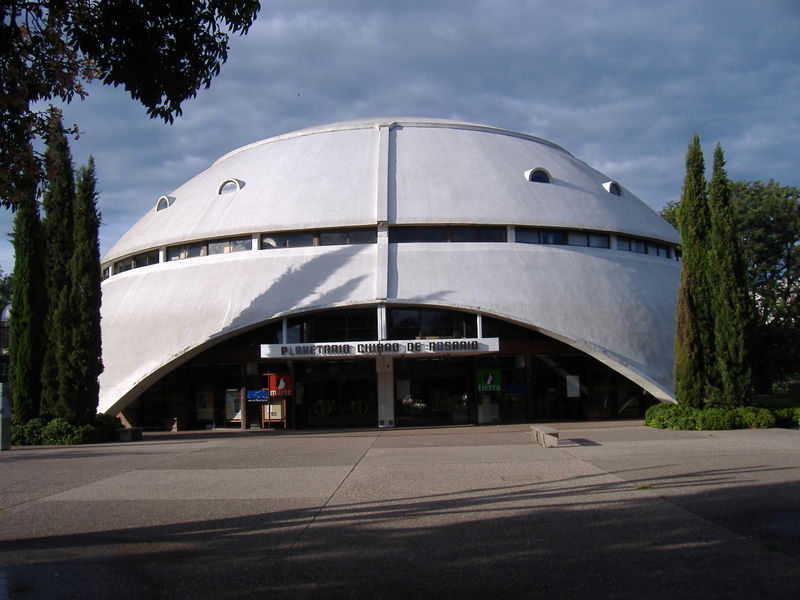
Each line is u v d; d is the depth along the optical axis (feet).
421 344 78.28
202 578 22.20
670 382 83.41
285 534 27.91
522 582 21.09
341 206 89.35
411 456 52.95
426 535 27.25
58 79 28.99
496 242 90.02
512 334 87.15
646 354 84.74
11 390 72.02
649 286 93.56
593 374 89.61
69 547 26.55
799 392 119.34
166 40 28.50
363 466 47.73
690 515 29.45
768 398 95.40
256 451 59.77
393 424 86.99
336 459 52.34
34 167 30.07
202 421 90.99
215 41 29.43
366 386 88.43
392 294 82.64
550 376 88.84
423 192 90.68
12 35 26.94
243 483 41.37
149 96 29.55
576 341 82.28
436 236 89.71
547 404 88.38
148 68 28.50
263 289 85.10
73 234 75.92
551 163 104.37
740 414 71.20
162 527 29.78
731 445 54.80
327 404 88.58
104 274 112.68
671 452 50.88
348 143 102.47
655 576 21.38
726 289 74.13
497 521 29.35
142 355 84.43
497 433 71.97
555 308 84.33
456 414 87.66
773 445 54.29
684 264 76.18
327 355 78.69
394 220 87.66
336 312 85.81
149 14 27.81
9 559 24.94
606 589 20.26
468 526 28.63
